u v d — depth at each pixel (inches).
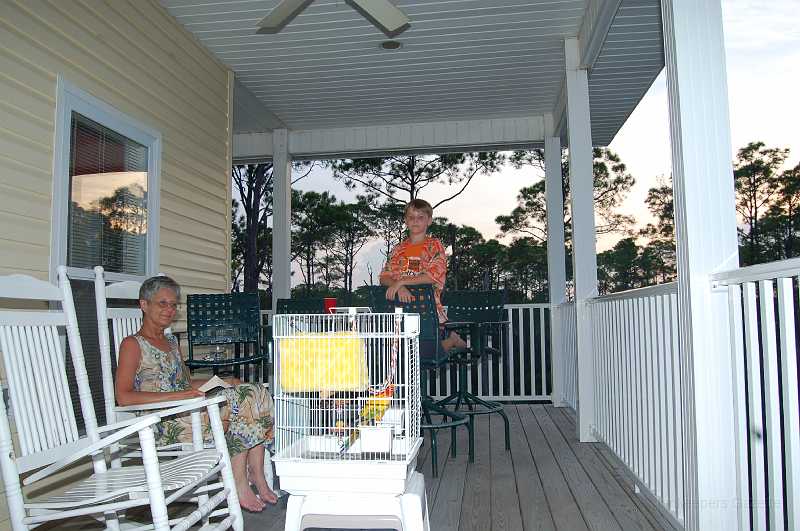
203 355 188.5
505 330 273.4
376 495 76.0
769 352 72.6
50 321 91.9
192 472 85.6
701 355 88.3
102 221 140.9
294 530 76.6
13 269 111.7
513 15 176.6
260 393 116.6
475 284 511.2
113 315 115.6
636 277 504.7
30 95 117.0
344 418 79.0
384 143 272.8
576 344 186.2
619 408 141.4
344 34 185.6
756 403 77.1
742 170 439.8
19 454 107.6
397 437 78.2
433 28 182.9
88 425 94.0
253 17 173.9
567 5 171.3
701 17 92.8
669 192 510.6
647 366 115.3
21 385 83.2
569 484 136.9
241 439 112.7
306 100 240.2
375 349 79.8
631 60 202.5
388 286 149.3
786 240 416.5
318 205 507.8
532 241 513.7
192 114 184.7
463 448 176.1
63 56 126.6
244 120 262.7
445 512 118.0
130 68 151.4
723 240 89.6
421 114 259.8
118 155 148.0
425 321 139.0
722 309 88.7
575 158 188.9
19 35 114.4
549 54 203.0
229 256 208.8
